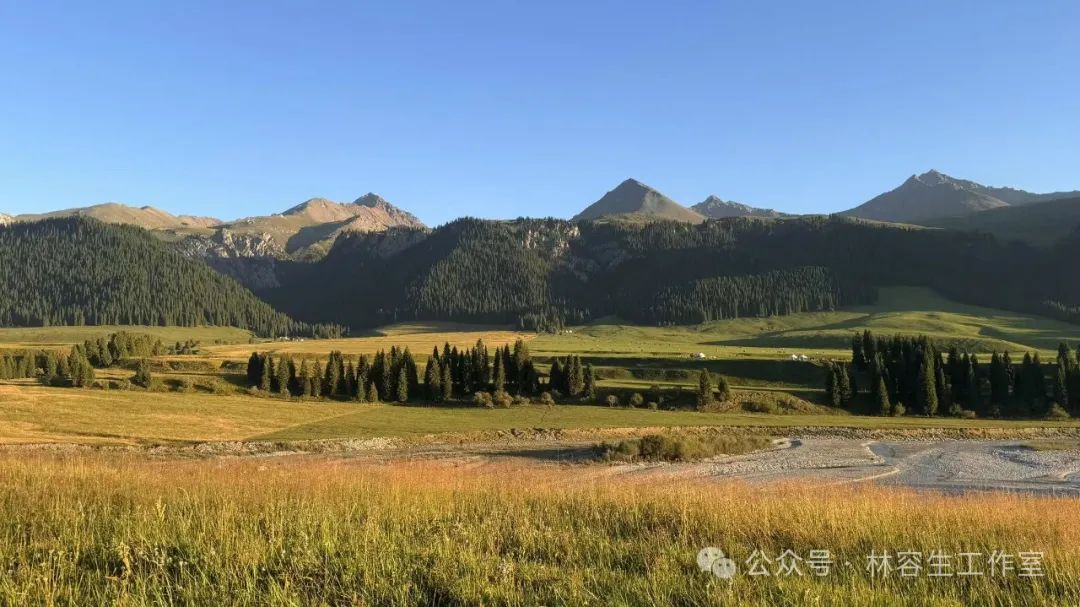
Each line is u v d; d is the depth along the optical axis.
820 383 121.00
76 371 108.19
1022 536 15.51
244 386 118.62
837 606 10.43
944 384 106.62
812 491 23.88
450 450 68.81
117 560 11.32
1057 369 105.94
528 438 79.00
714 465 57.12
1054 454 65.62
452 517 15.73
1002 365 109.75
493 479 23.02
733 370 128.62
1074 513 19.55
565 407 107.75
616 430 82.44
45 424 71.12
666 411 103.19
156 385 111.81
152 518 13.59
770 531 15.10
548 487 20.95
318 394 116.88
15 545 11.78
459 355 127.50
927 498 24.67
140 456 60.44
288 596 9.94
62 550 11.21
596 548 13.12
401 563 11.55
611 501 18.09
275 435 75.50
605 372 133.00
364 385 118.88
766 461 59.78
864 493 23.55
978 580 12.09
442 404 113.31
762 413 102.44
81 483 17.09
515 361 125.31
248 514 14.63
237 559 11.32
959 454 66.56
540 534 13.92
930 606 10.63
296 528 13.27
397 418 92.44
